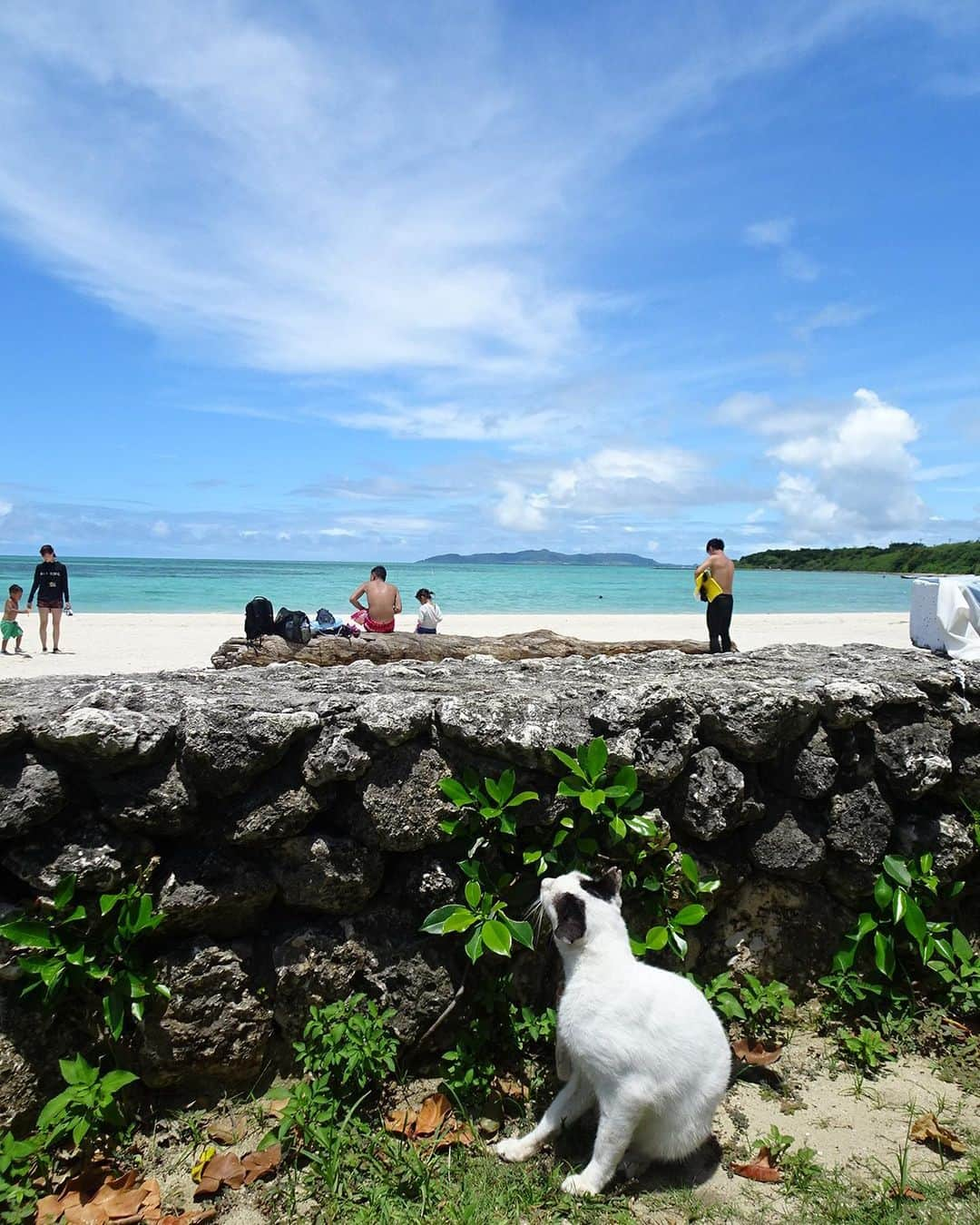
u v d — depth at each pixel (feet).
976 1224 8.10
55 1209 8.33
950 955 11.91
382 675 14.89
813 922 12.22
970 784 12.89
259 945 10.14
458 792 10.27
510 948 9.75
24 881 9.14
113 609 113.09
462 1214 8.19
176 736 9.68
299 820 9.86
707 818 11.27
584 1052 8.74
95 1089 8.79
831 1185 8.73
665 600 162.71
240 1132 9.41
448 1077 10.25
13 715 9.34
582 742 11.00
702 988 11.33
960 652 21.91
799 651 18.70
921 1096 10.36
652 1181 9.01
